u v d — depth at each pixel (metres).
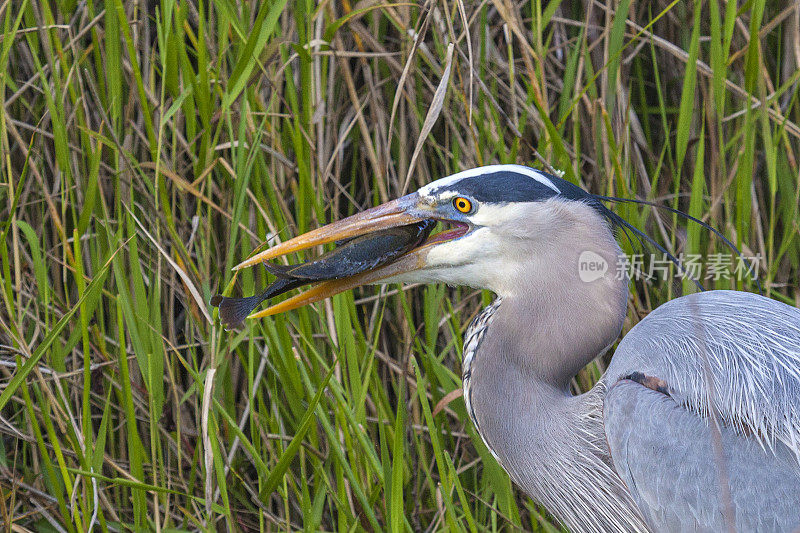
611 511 3.84
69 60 5.25
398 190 5.39
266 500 4.62
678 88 5.83
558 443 3.87
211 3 5.18
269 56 4.85
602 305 3.80
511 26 4.95
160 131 4.57
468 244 3.83
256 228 5.25
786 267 5.68
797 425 3.42
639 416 3.52
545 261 3.78
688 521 3.40
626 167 5.23
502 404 3.91
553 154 5.26
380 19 5.55
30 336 5.12
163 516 5.03
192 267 4.77
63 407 4.82
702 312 3.88
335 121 5.46
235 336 4.96
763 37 5.49
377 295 5.48
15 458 4.82
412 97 5.29
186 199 5.32
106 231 4.95
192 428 5.37
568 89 5.21
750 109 4.94
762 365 3.55
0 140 4.77
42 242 5.25
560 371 3.89
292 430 5.34
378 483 4.55
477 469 5.39
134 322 4.52
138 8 5.28
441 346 5.63
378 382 4.98
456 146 5.14
